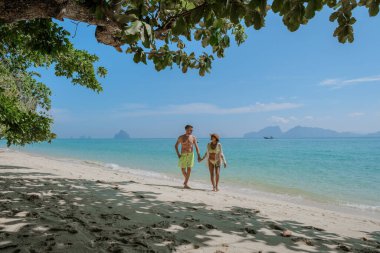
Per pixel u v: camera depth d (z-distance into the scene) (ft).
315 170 61.36
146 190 23.97
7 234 10.44
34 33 19.35
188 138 28.58
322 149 187.01
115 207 16.34
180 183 34.37
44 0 9.52
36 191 19.33
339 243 12.59
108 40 12.02
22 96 36.19
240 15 7.23
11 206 14.66
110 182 27.25
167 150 155.12
